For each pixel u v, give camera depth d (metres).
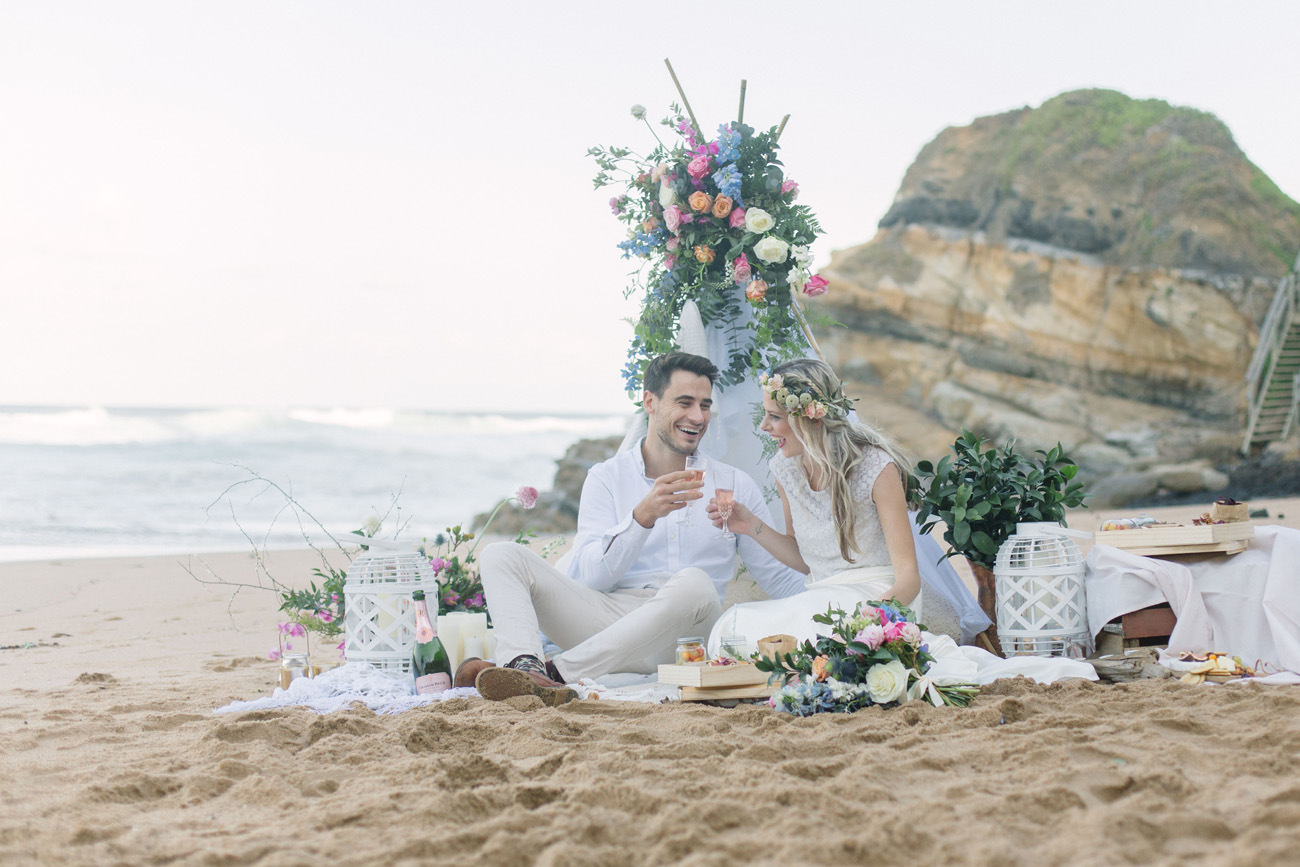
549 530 20.39
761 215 5.50
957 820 2.34
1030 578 4.63
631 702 3.98
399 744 3.35
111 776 2.96
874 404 25.64
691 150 5.76
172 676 5.41
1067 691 3.91
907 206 26.80
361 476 38.34
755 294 5.48
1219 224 22.88
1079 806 2.39
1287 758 2.66
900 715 3.53
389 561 4.71
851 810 2.41
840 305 26.61
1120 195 24.06
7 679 5.35
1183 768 2.69
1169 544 4.65
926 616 4.89
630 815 2.47
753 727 3.53
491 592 4.41
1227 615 4.55
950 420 24.73
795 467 4.59
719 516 4.82
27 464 38.03
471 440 52.97
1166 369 22.89
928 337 25.77
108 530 22.55
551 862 2.12
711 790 2.63
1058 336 23.95
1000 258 24.77
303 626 5.00
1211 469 21.03
